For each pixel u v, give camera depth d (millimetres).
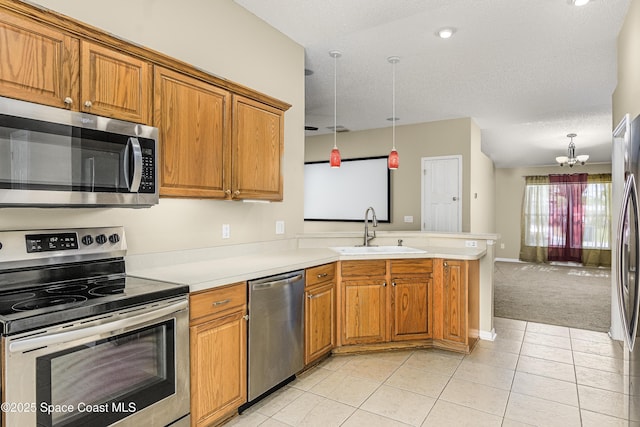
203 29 2658
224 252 2867
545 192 9531
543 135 7113
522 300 5359
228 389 2146
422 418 2240
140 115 1930
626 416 2275
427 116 5824
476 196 6367
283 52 3381
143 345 1689
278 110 2902
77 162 1659
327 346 3037
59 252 1852
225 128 2432
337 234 3797
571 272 8031
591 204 9031
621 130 3256
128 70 1878
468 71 4082
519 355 3244
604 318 4438
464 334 3240
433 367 2969
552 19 2998
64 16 1604
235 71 2908
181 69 2133
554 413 2309
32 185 1516
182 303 1853
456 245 3781
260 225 3213
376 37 3350
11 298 1597
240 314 2225
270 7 2943
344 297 3162
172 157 2100
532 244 9648
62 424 1401
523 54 3645
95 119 1722
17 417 1286
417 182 6207
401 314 3295
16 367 1283
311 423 2182
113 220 2146
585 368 2980
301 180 3678
